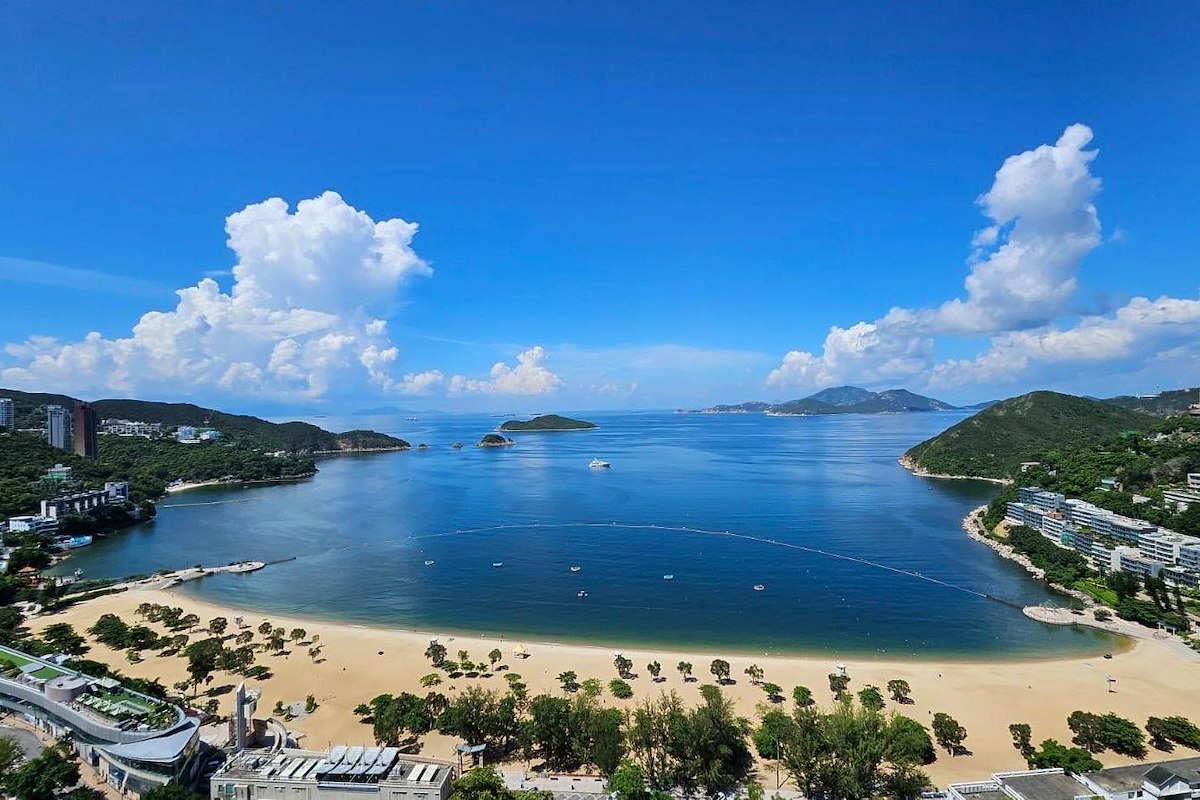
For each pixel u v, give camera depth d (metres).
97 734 93.06
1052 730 109.62
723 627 164.50
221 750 97.12
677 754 95.06
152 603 181.12
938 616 171.25
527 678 131.62
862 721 95.31
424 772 82.81
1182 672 132.00
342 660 140.88
